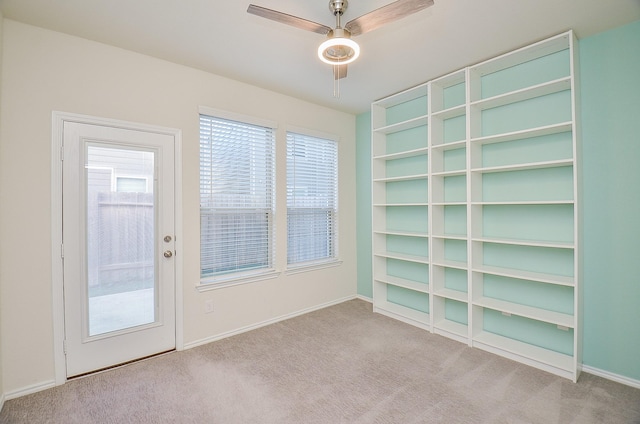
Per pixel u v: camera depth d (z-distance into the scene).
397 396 2.09
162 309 2.70
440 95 3.26
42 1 1.89
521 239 2.69
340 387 2.20
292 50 2.55
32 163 2.13
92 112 2.36
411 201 3.66
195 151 2.87
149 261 2.63
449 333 3.02
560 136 2.51
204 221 2.99
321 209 4.04
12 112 2.06
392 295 3.90
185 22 2.15
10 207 2.06
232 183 3.16
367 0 1.91
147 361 2.57
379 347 2.83
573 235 2.44
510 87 2.79
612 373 2.27
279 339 3.01
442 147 3.12
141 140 2.58
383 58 2.70
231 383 2.25
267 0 1.92
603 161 2.30
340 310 3.86
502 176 2.83
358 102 3.82
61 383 2.23
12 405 1.99
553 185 2.55
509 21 2.17
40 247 2.17
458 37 2.37
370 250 4.20
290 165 3.68
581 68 2.39
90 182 2.36
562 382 2.24
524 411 1.92
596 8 2.02
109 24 2.16
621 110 2.23
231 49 2.52
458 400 2.04
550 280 2.35
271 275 3.42
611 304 2.28
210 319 2.96
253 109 3.26
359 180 4.32
